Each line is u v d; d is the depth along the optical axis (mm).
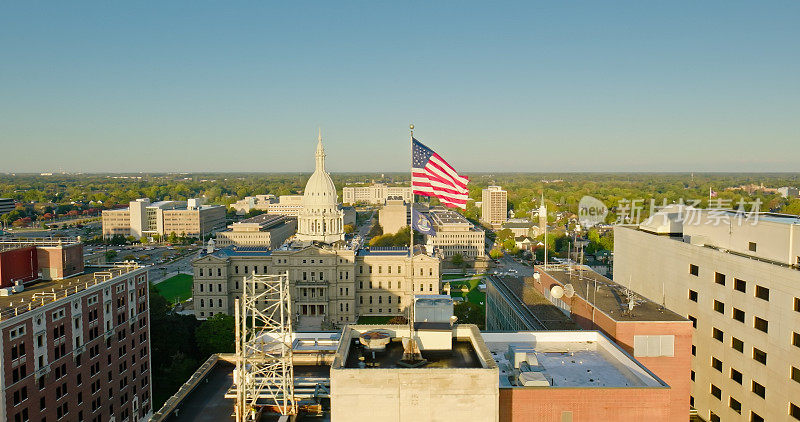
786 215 93438
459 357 53344
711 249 92562
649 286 111688
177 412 60000
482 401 46469
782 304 75125
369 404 46531
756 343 80438
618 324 79438
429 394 46438
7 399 77000
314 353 69875
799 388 72250
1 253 94562
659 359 79688
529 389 53594
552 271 125875
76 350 92625
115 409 104312
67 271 106750
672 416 79875
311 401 59750
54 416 86938
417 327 55938
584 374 59625
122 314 107562
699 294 94375
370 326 57781
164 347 134875
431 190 61312
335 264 196375
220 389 66250
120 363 106438
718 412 89500
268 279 195375
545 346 69375
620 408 53406
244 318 55125
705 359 92938
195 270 196875
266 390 60312
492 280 149750
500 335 69875
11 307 83750
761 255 85062
